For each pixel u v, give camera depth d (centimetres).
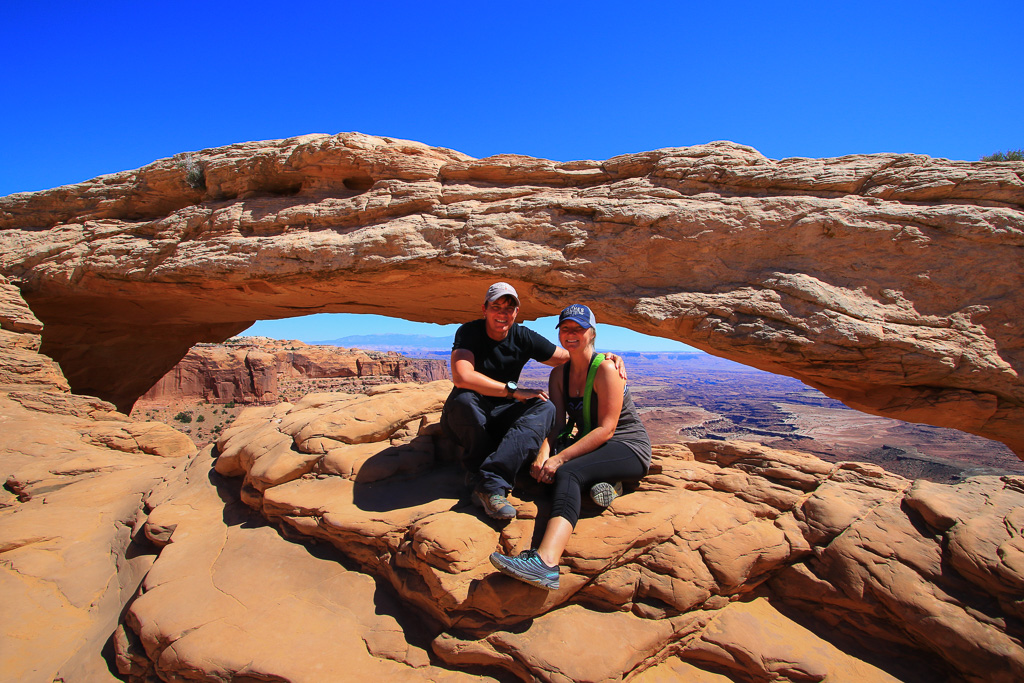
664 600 296
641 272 860
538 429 339
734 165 873
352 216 984
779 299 770
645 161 929
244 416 650
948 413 740
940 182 763
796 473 371
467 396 355
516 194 963
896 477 354
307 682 260
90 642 331
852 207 785
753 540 324
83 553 446
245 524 413
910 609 282
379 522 347
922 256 754
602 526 322
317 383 8550
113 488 574
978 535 287
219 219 1035
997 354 716
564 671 254
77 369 1457
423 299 1109
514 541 311
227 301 1184
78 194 1198
